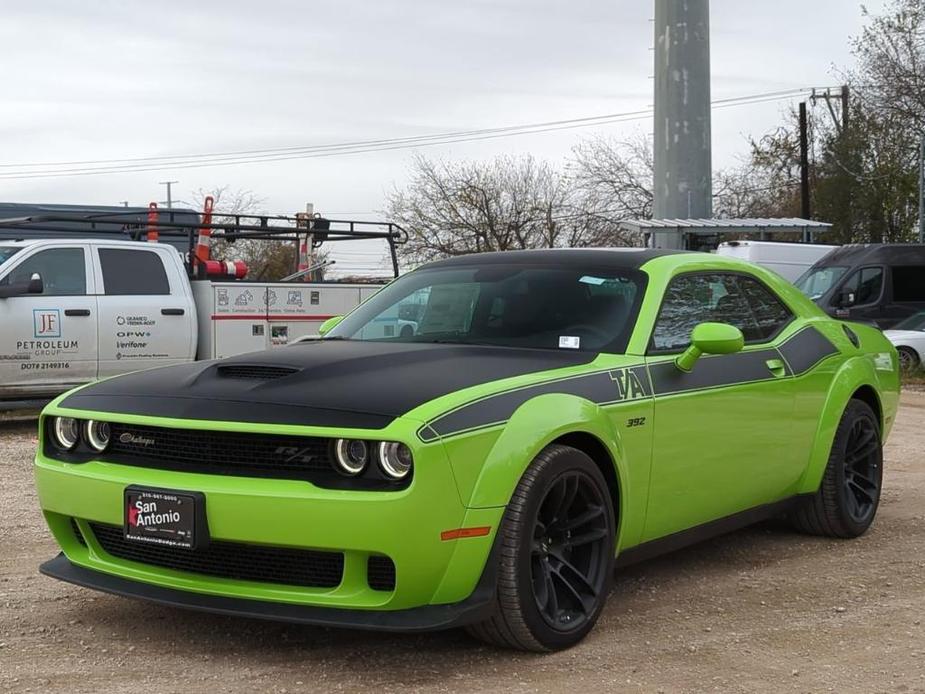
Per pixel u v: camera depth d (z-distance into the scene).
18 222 11.71
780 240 42.56
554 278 5.20
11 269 10.62
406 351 4.60
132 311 11.25
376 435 3.71
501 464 3.91
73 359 10.89
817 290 21.16
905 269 20.83
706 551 5.95
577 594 4.26
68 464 4.30
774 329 5.81
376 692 3.73
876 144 43.06
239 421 3.89
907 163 41.16
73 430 4.36
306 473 3.84
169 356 11.55
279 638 4.31
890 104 39.06
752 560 5.75
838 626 4.61
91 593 4.95
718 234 24.31
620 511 4.51
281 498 3.75
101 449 4.27
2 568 5.40
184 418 3.99
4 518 6.56
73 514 4.23
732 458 5.19
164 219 20.75
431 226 49.41
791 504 5.90
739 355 5.35
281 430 3.80
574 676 3.92
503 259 5.53
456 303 5.22
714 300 5.44
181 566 4.09
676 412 4.79
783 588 5.20
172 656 4.10
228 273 13.18
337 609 3.82
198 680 3.84
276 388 4.09
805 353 5.86
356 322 5.47
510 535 3.94
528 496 3.98
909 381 17.48
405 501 3.67
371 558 3.81
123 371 11.23
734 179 53.91
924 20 38.72
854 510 6.23
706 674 3.98
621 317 4.90
